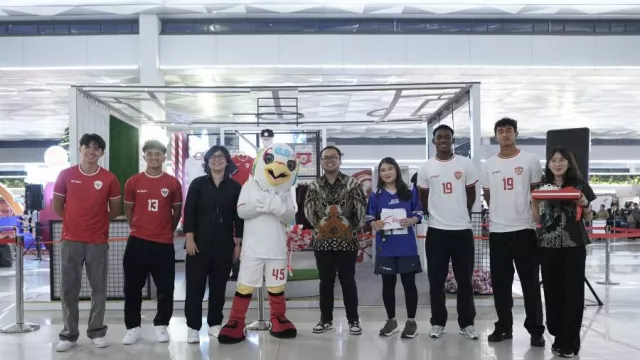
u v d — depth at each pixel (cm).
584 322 514
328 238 457
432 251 444
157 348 428
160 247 441
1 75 1195
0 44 1128
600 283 779
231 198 454
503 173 423
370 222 465
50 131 2227
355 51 1134
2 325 518
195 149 1030
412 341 440
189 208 448
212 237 447
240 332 443
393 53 1137
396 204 455
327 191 460
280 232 457
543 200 382
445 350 412
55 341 456
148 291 602
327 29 1149
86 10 1074
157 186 442
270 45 1127
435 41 1140
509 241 421
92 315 434
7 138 2433
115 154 728
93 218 425
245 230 456
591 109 1809
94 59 1133
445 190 439
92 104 649
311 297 615
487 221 625
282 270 457
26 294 695
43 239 1163
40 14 1093
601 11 1091
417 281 755
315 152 899
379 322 512
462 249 440
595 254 1267
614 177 2780
